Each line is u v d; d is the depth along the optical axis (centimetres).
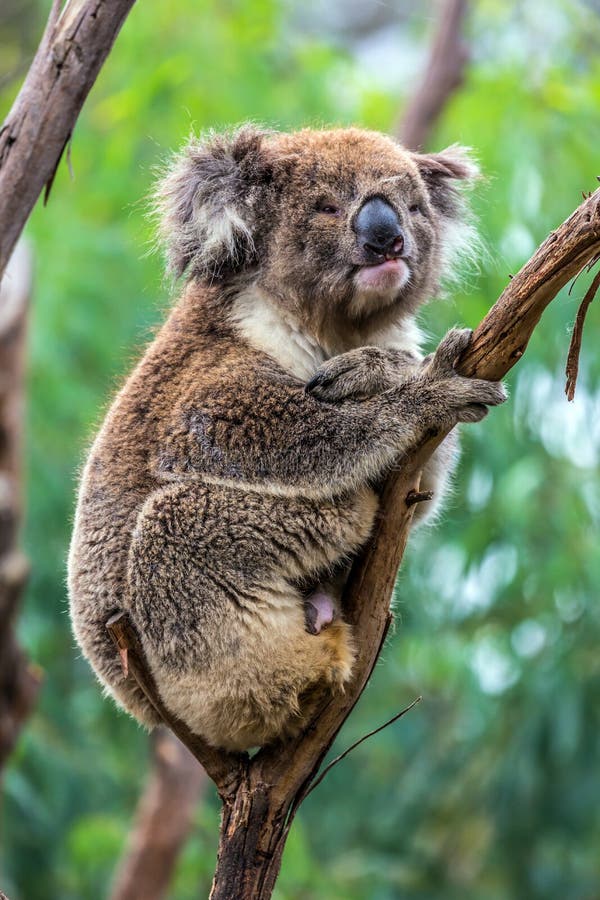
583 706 1325
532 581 1316
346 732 1509
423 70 1347
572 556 1298
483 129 1330
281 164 702
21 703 956
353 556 642
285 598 618
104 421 692
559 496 1316
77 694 1384
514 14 1409
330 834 1516
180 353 672
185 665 613
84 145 1403
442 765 1440
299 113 1405
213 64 1355
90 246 1309
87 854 1188
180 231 687
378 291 675
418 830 1452
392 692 1547
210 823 1199
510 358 576
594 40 1418
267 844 577
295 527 624
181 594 617
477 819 1439
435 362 596
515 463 1294
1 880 1261
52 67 537
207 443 636
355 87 1481
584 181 1321
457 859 1435
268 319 676
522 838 1358
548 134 1332
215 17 1411
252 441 632
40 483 1302
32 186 540
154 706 619
